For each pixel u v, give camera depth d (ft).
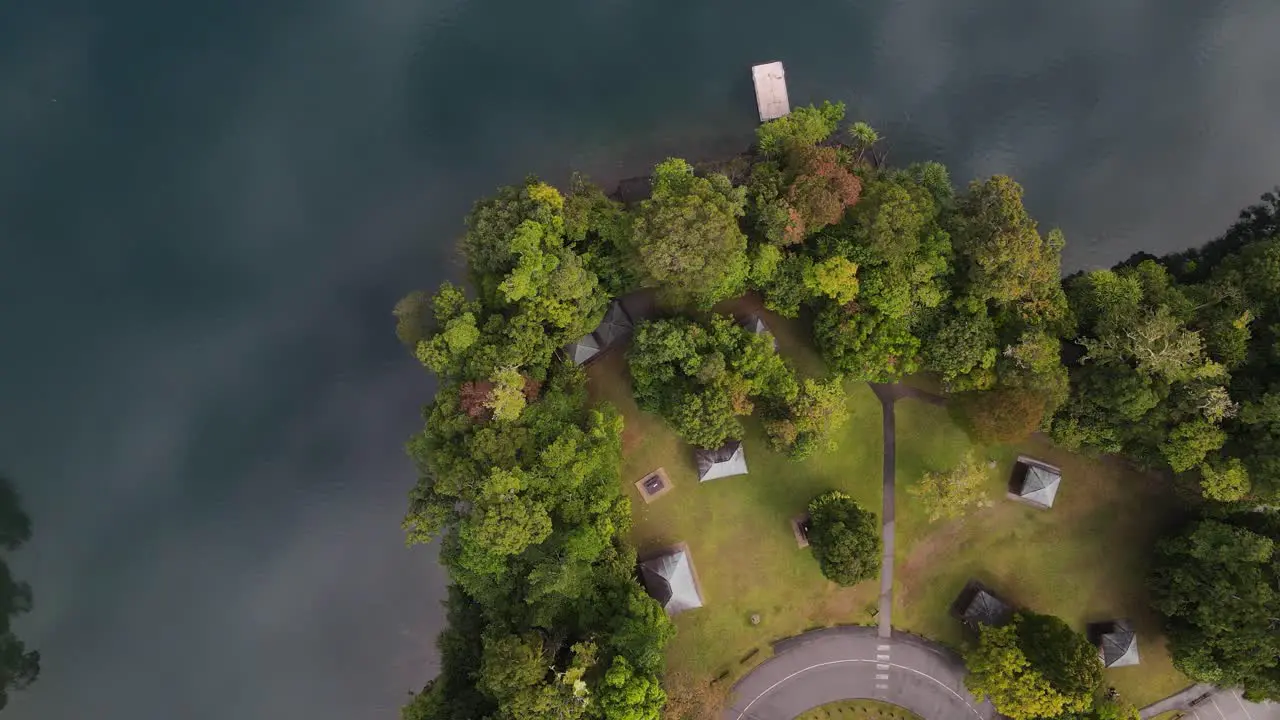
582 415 191.72
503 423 170.19
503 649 165.07
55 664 210.59
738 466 195.83
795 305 187.83
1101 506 203.00
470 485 169.89
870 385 202.39
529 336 172.55
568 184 213.87
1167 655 201.05
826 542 184.44
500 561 171.73
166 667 211.61
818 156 173.17
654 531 202.28
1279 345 175.01
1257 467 170.91
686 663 200.54
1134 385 170.40
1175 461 177.06
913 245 172.55
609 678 166.09
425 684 211.82
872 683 203.10
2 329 215.31
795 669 202.49
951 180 213.66
